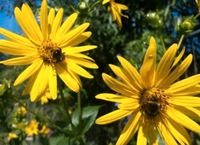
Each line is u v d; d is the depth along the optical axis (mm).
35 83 278
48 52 282
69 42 286
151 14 358
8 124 438
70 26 289
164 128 264
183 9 689
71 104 485
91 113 318
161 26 354
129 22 758
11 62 280
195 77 263
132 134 260
